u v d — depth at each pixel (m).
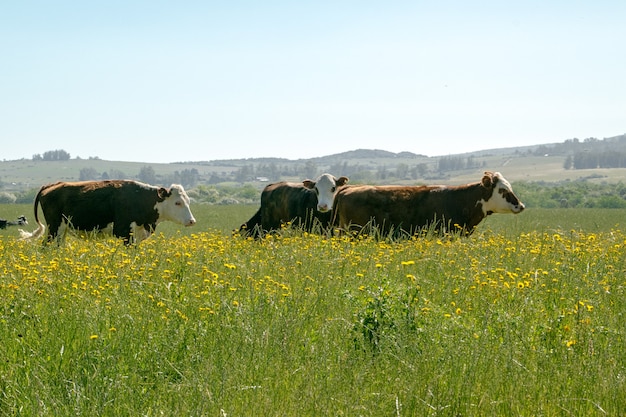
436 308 9.30
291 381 7.16
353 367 7.31
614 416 6.70
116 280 10.43
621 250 14.93
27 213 59.00
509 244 15.40
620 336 8.42
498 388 7.08
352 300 9.41
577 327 8.73
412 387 6.79
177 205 20.12
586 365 7.58
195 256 12.56
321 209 20.38
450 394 6.85
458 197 19.91
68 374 7.28
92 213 19.48
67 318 8.46
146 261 11.85
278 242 16.02
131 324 8.35
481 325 8.93
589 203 96.06
